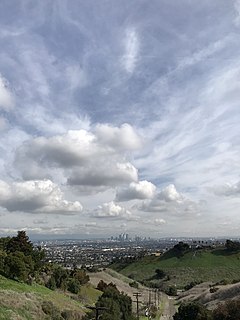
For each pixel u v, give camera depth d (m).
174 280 178.25
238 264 187.88
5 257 74.69
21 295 59.91
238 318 76.69
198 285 155.50
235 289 108.44
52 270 97.44
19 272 73.44
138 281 179.88
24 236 91.19
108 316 69.25
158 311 114.19
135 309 105.81
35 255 90.50
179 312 87.56
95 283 128.50
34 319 52.78
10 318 47.78
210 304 106.38
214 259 196.62
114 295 84.31
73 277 104.50
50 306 60.34
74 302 79.00
